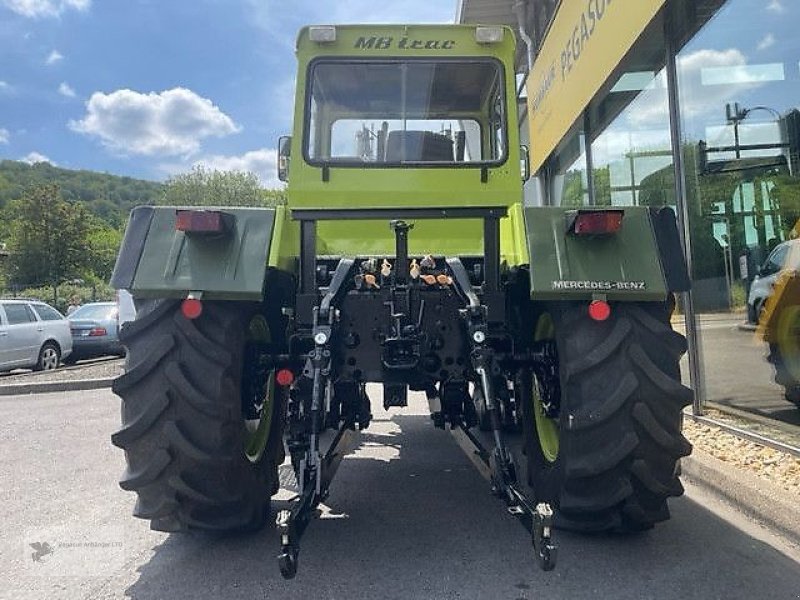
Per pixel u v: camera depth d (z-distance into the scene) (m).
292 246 4.04
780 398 5.23
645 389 3.17
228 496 3.38
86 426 7.30
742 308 5.63
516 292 4.05
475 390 3.76
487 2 12.32
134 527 3.98
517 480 3.23
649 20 5.84
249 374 3.71
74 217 36.59
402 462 5.40
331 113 4.25
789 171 5.04
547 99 9.77
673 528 3.80
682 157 6.22
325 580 3.18
